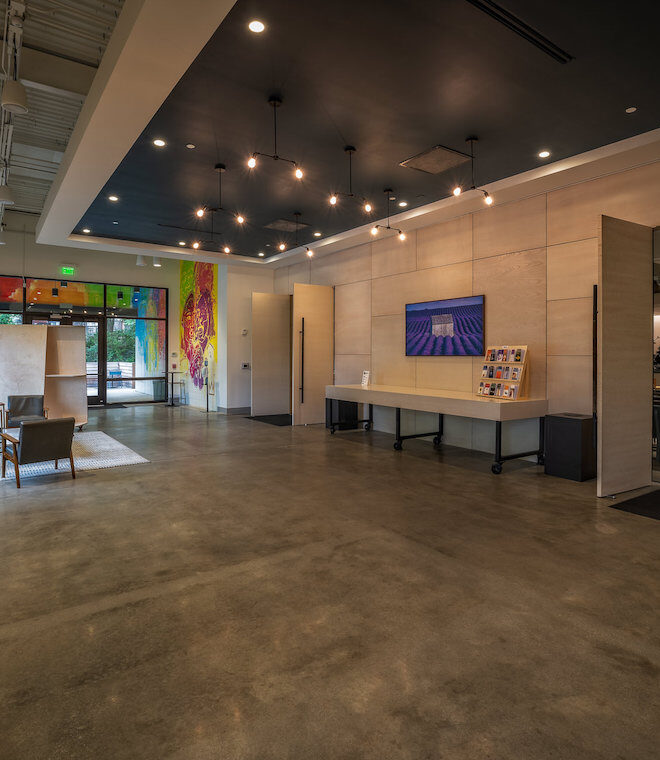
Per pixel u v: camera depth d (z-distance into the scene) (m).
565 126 4.57
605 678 2.02
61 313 11.59
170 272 13.20
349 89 3.98
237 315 11.09
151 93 3.77
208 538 3.58
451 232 7.21
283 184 6.19
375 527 3.79
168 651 2.21
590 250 5.55
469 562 3.16
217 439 7.77
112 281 12.29
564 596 2.71
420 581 2.89
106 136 4.47
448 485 5.04
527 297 6.18
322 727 1.75
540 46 3.40
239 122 4.55
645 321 4.91
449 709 1.84
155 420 9.92
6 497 4.62
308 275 10.32
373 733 1.72
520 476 5.43
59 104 5.06
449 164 5.46
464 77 3.79
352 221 7.83
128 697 1.91
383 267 8.45
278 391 10.83
